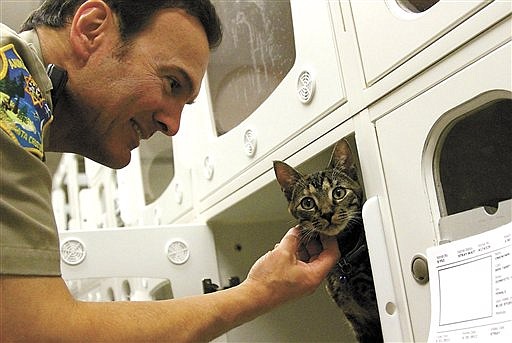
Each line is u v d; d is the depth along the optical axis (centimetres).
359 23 74
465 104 60
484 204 61
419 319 65
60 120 76
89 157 82
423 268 64
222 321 67
